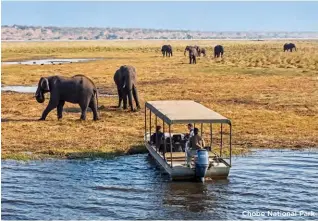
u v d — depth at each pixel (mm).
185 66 76625
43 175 23734
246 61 85688
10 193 21297
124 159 26625
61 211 19406
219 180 23125
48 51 128750
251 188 22031
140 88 51562
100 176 23688
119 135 31141
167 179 23281
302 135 31953
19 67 74500
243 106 41250
